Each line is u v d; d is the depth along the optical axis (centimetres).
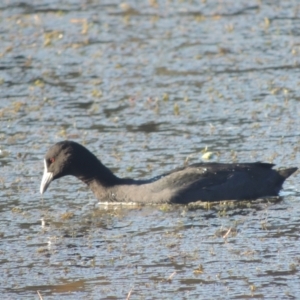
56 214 1356
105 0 3172
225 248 1165
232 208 1355
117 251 1177
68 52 2508
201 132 1761
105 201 1422
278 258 1118
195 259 1130
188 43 2542
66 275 1098
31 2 3175
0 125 1881
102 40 2625
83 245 1209
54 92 2133
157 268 1106
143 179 1484
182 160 1583
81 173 1423
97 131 1803
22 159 1641
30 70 2342
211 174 1403
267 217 1297
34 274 1107
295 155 1576
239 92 2045
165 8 3019
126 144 1705
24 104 2036
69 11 3014
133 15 2933
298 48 2417
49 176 1432
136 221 1312
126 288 1046
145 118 1886
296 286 1028
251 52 2408
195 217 1315
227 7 2986
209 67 2288
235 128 1773
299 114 1844
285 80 2127
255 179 1416
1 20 2930
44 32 2745
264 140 1681
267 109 1898
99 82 2198
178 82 2166
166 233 1241
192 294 1019
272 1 3031
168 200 1385
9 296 1038
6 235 1262
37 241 1234
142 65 2342
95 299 1016
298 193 1427
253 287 1024
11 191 1470
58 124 1867
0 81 2241
